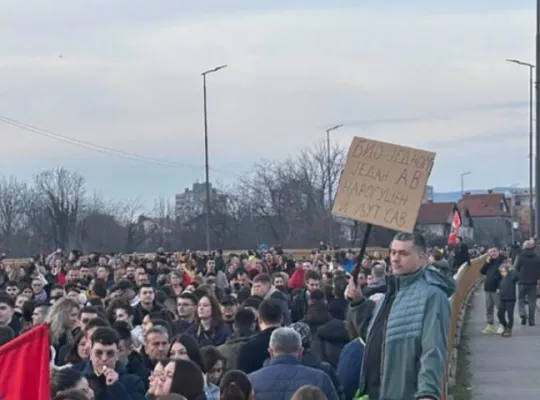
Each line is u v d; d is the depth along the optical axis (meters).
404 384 7.43
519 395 16.27
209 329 12.15
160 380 7.34
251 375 8.12
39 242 64.50
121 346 9.45
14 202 66.19
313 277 16.67
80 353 9.42
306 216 71.56
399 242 7.57
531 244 27.70
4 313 12.48
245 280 20.27
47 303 15.08
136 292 17.30
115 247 67.31
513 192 146.62
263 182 72.88
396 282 7.61
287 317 13.32
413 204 8.73
